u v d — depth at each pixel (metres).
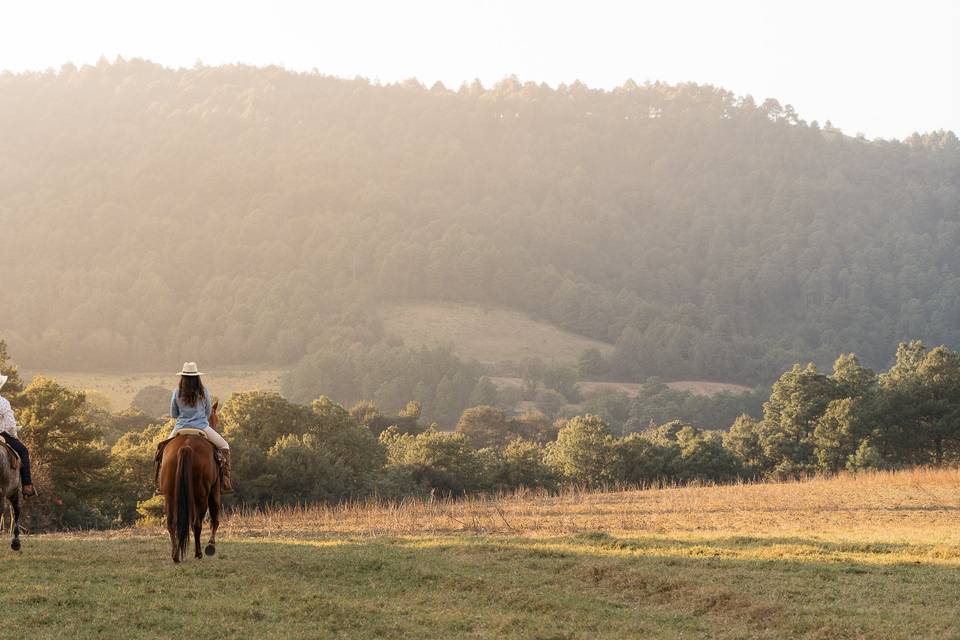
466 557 14.95
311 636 9.17
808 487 37.75
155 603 10.09
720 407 172.75
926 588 12.38
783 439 83.12
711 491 37.81
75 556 13.17
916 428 77.19
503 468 68.31
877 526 23.33
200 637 8.98
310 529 23.88
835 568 13.99
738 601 11.52
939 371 76.88
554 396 184.38
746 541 17.86
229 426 55.94
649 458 75.94
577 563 14.34
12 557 12.80
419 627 9.77
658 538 18.78
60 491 42.88
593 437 74.19
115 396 183.12
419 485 62.22
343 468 53.09
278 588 11.35
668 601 11.88
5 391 43.44
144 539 17.14
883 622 10.42
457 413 178.12
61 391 43.16
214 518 13.18
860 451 72.62
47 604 9.90
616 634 9.84
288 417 58.06
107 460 43.56
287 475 47.97
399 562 13.73
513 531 22.45
